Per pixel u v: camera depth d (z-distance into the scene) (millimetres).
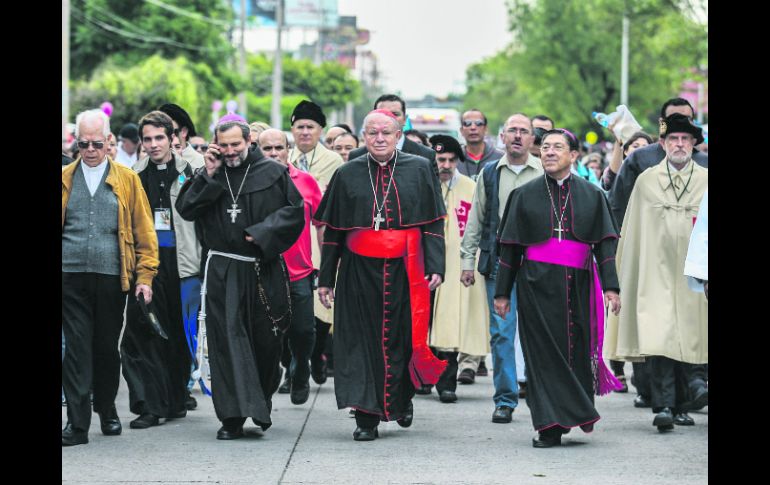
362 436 19359
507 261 19297
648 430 20453
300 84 185625
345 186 19812
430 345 24219
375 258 19688
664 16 86625
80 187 18844
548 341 18797
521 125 22281
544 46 123688
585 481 16328
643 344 20500
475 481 16312
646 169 22406
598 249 19109
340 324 19734
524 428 20703
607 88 124750
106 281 18844
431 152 24609
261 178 19469
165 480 16203
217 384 19141
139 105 93375
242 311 19375
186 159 22688
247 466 17172
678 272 21016
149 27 115000
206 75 114312
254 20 133500
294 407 23094
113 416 19641
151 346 20578
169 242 21031
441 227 19828
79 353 18734
